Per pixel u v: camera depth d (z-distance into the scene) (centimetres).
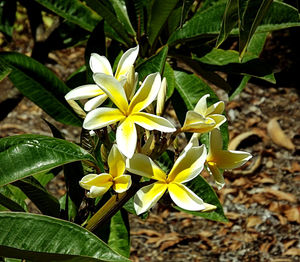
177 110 104
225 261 260
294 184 305
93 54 80
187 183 91
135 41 109
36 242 71
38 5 122
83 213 87
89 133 84
